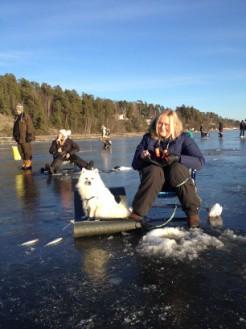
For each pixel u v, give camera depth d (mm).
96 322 1608
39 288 1953
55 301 1806
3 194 4828
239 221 3033
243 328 1526
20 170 7633
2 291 1937
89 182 2951
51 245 2654
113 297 1815
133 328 1552
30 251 2545
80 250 2518
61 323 1615
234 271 2057
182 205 2875
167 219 3057
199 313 1645
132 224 2844
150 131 2977
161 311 1670
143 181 2865
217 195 4148
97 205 2906
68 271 2162
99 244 2617
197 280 1960
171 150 2896
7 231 3076
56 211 3744
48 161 9766
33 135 7637
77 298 1825
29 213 3701
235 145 14781
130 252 2412
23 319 1660
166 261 2219
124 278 2021
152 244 2488
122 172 6691
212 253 2318
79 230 2773
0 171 7539
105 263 2250
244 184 4844
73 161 7062
